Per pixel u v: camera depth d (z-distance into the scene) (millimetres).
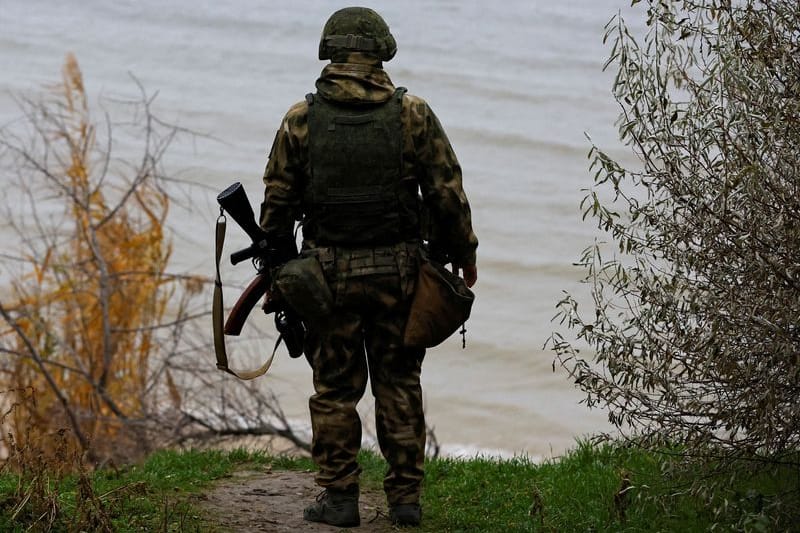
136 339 23109
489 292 35000
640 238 9281
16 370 22703
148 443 20719
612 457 11875
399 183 8680
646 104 9164
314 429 9258
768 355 8406
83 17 57500
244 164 40875
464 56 54594
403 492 9344
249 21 59625
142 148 39688
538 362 31312
